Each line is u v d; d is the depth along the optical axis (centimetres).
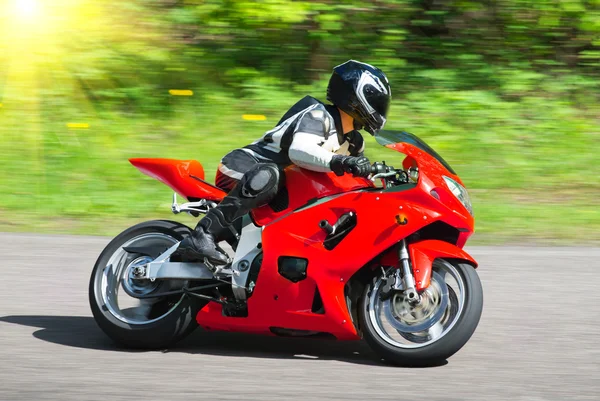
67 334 1669
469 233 1527
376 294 1511
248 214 1577
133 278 1609
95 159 3209
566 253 2312
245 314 1577
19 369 1448
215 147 3297
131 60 3875
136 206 2789
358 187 1550
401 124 3509
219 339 1670
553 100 3756
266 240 1529
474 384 1390
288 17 3766
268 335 1631
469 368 1475
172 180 1622
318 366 1487
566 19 4009
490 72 3903
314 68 3925
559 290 1988
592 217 2688
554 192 2955
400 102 3700
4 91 3694
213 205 1612
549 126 3531
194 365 1484
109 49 3916
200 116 3581
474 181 3039
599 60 4059
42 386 1361
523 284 2034
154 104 3672
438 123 3512
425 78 3859
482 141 3391
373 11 4000
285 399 1305
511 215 2689
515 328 1719
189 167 1633
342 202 1508
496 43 4050
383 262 1502
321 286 1496
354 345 1631
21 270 2120
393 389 1359
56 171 3103
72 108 3625
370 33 4009
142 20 4019
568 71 4000
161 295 1577
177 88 3791
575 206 2805
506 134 3459
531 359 1527
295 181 1548
